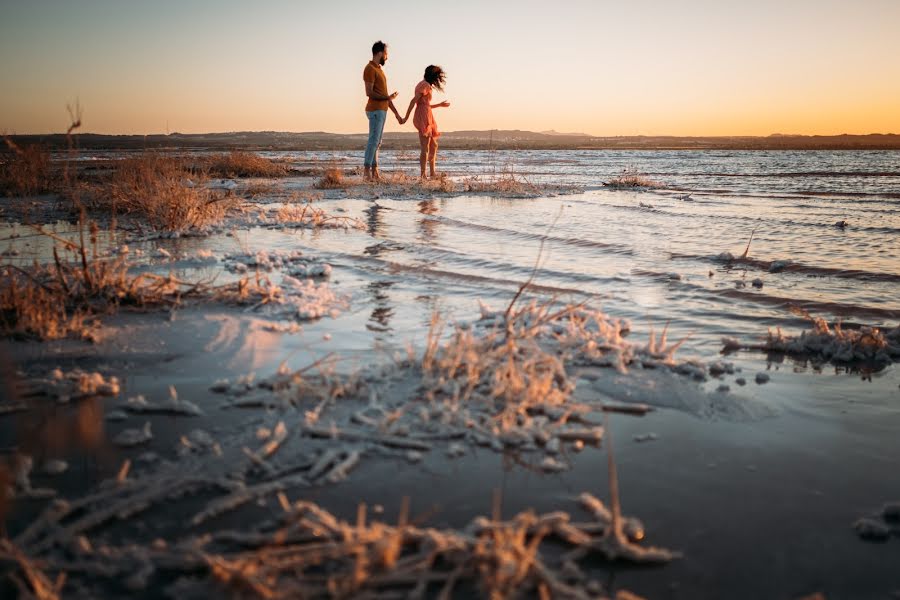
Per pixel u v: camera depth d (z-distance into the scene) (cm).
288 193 1335
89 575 194
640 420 312
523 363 343
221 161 1783
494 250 734
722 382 363
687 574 203
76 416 298
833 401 338
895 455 279
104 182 1162
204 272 596
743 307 514
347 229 882
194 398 321
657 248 757
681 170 2511
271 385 332
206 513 225
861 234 861
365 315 472
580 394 338
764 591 196
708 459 274
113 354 374
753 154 4662
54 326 396
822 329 426
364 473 257
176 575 195
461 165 2770
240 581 185
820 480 259
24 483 240
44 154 1348
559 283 584
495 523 208
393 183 1543
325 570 196
